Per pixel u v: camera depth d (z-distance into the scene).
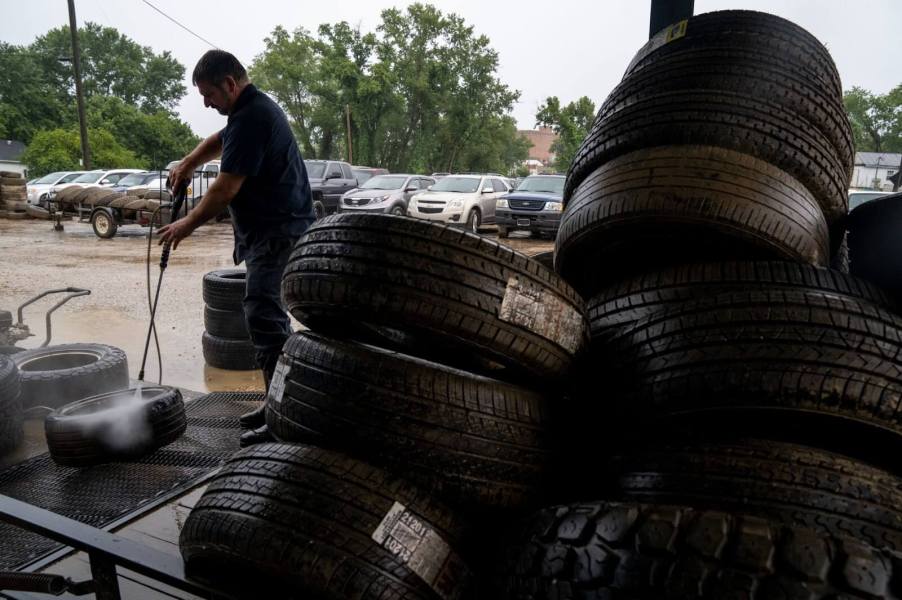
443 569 1.75
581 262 2.57
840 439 1.74
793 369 1.68
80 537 1.77
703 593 1.27
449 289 1.87
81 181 23.28
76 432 3.13
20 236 15.37
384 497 1.77
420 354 2.32
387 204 17.02
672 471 1.74
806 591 1.22
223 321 5.28
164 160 59.59
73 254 12.30
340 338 2.20
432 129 49.06
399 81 47.00
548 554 1.52
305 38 49.12
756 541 1.31
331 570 1.64
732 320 1.83
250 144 3.36
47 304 7.76
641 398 1.90
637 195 2.22
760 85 2.28
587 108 41.62
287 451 1.91
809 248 2.21
